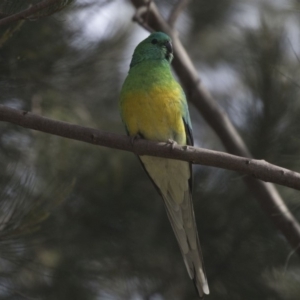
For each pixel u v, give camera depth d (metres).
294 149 11.49
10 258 9.86
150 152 8.53
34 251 11.09
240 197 11.99
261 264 11.66
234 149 11.89
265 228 11.80
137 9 12.55
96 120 13.32
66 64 11.07
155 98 9.68
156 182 10.35
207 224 11.92
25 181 9.12
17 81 10.42
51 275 11.29
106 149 12.60
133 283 11.83
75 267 11.56
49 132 8.35
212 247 11.84
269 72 11.49
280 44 11.61
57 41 10.71
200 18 16.34
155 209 12.29
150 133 9.82
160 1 15.50
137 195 12.32
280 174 7.82
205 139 14.98
